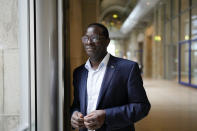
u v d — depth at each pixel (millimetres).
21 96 879
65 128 1038
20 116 896
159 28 12352
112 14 19625
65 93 1052
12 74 901
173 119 3654
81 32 3023
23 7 836
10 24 901
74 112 1031
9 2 900
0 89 908
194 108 4453
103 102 986
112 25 22875
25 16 829
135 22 14734
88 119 894
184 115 3904
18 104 901
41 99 803
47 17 799
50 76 805
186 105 4762
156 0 9383
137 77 1000
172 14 10906
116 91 988
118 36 23562
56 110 838
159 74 12711
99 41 1004
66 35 1160
